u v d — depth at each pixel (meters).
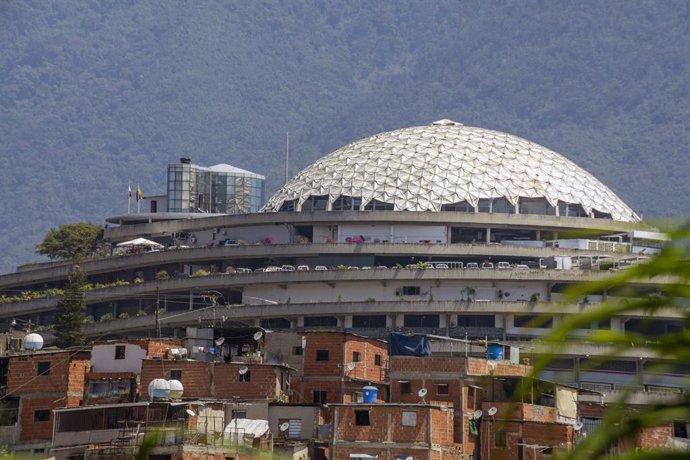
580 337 21.14
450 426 187.00
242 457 167.50
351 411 186.50
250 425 187.50
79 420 189.62
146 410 186.12
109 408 188.38
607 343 20.55
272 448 181.12
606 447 18.89
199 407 186.25
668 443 146.00
